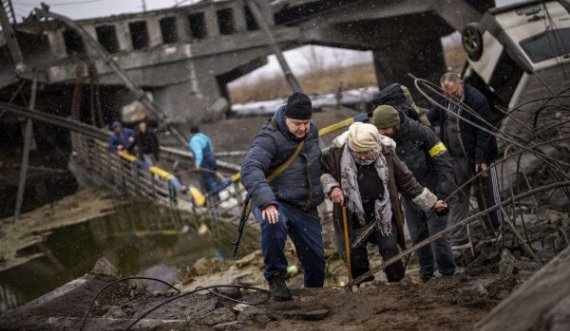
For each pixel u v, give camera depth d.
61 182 22.30
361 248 5.01
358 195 4.58
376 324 3.50
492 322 2.31
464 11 23.12
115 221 14.74
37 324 4.31
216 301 4.45
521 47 11.12
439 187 5.10
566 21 11.56
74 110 24.62
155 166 17.42
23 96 25.41
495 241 5.82
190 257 10.25
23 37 25.66
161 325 4.05
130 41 28.42
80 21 27.34
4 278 11.11
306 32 28.52
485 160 6.24
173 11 28.81
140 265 10.36
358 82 45.62
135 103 29.41
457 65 30.72
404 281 4.39
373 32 29.33
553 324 1.91
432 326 3.29
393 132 5.04
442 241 5.26
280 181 4.52
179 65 29.14
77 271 10.91
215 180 13.85
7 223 16.92
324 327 3.62
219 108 29.52
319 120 27.33
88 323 4.21
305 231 4.62
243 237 10.90
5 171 22.80
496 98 12.48
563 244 5.37
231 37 29.19
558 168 4.77
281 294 4.36
